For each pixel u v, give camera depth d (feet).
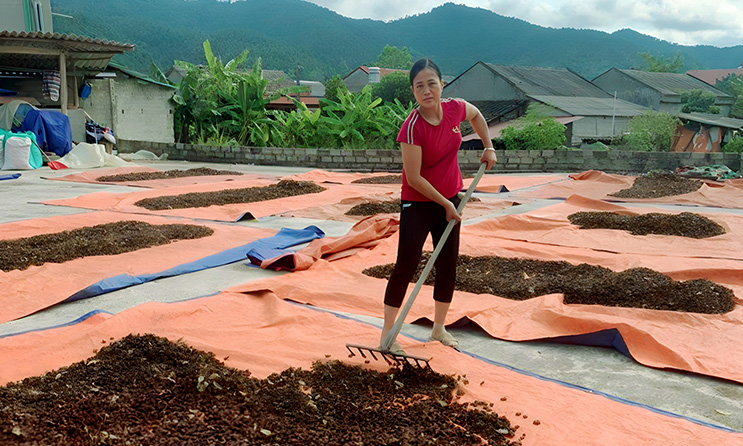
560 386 9.89
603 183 38.24
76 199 31.63
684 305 13.64
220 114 75.36
